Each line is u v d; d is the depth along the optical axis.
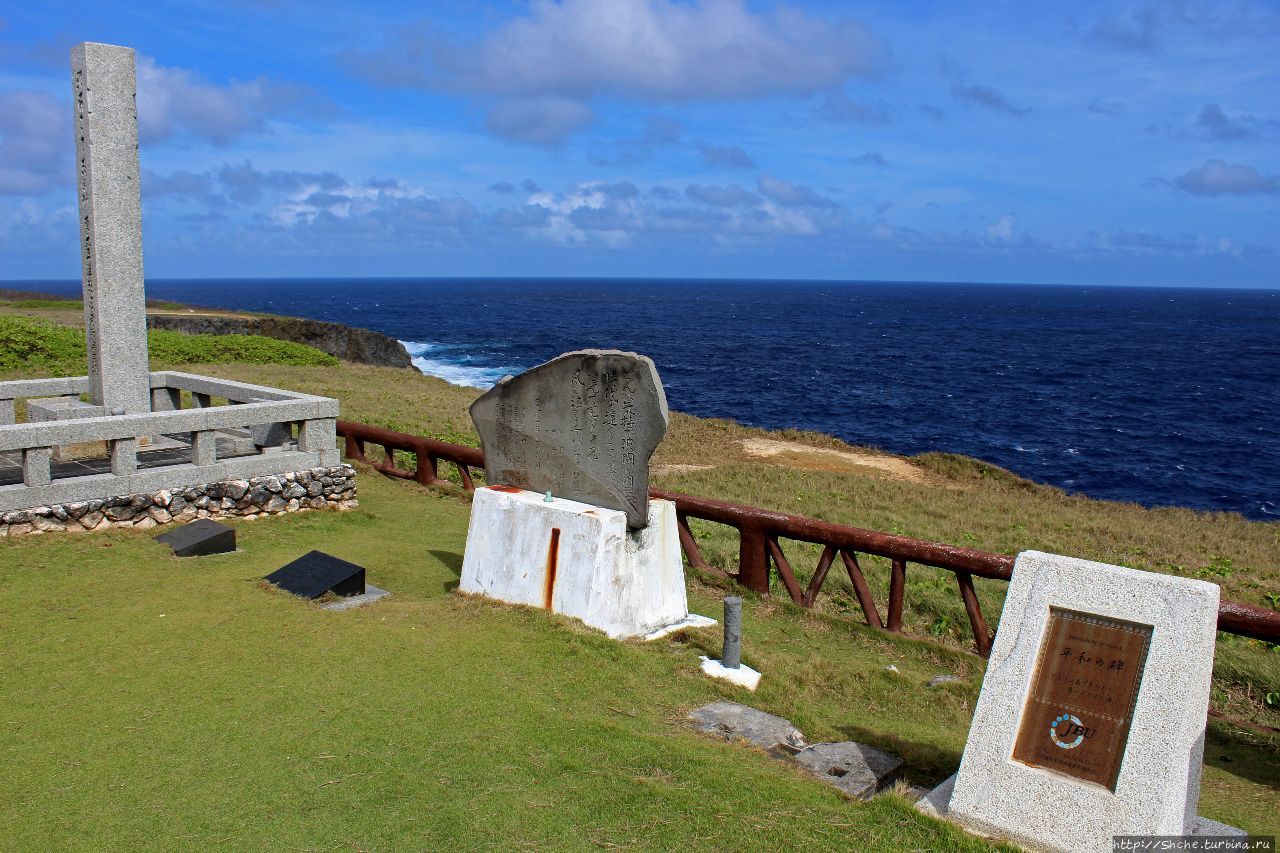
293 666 6.01
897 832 4.16
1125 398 51.09
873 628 8.09
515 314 138.75
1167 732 3.79
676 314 145.00
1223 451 36.16
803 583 9.84
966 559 7.52
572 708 5.59
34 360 22.66
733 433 26.73
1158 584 3.98
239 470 10.38
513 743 4.99
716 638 7.31
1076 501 20.77
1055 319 143.25
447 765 4.71
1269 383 59.59
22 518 8.82
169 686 5.66
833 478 19.58
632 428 7.16
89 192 10.58
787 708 5.97
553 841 4.02
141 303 11.02
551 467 7.85
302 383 25.84
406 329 99.38
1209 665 3.88
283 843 3.98
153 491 9.66
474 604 7.47
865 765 5.12
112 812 4.23
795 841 4.06
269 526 10.21
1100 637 4.07
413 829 4.10
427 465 13.13
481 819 4.19
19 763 4.68
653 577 7.52
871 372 62.34
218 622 6.84
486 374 55.44
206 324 45.03
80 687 5.63
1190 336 106.31
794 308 173.88
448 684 5.80
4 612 6.96
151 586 7.71
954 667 7.45
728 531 12.66
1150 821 3.72
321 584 7.65
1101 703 4.00
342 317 124.12
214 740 4.96
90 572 8.03
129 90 10.66
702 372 60.62
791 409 44.78
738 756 5.10
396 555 9.28
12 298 53.16
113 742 4.92
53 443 8.89
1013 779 4.09
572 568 7.17
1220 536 16.17
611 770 4.71
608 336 92.38
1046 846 3.93
